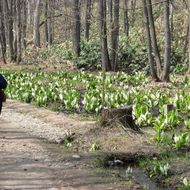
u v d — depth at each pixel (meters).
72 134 10.55
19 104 15.55
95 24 41.59
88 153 8.89
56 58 30.91
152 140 9.77
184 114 12.52
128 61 26.86
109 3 29.34
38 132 11.21
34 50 35.00
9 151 9.04
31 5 60.78
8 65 30.72
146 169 8.05
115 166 8.38
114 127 10.17
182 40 32.62
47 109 14.52
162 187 7.17
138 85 19.08
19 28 31.58
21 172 7.52
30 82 18.44
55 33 54.38
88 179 7.23
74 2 28.98
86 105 13.85
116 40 25.45
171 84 18.89
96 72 25.83
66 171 7.64
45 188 6.70
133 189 6.82
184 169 7.72
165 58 20.30
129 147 9.21
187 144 9.46
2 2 37.59
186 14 36.03
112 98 13.85
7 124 12.26
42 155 8.74
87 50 27.83
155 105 13.70
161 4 39.03
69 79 20.53
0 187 6.69
